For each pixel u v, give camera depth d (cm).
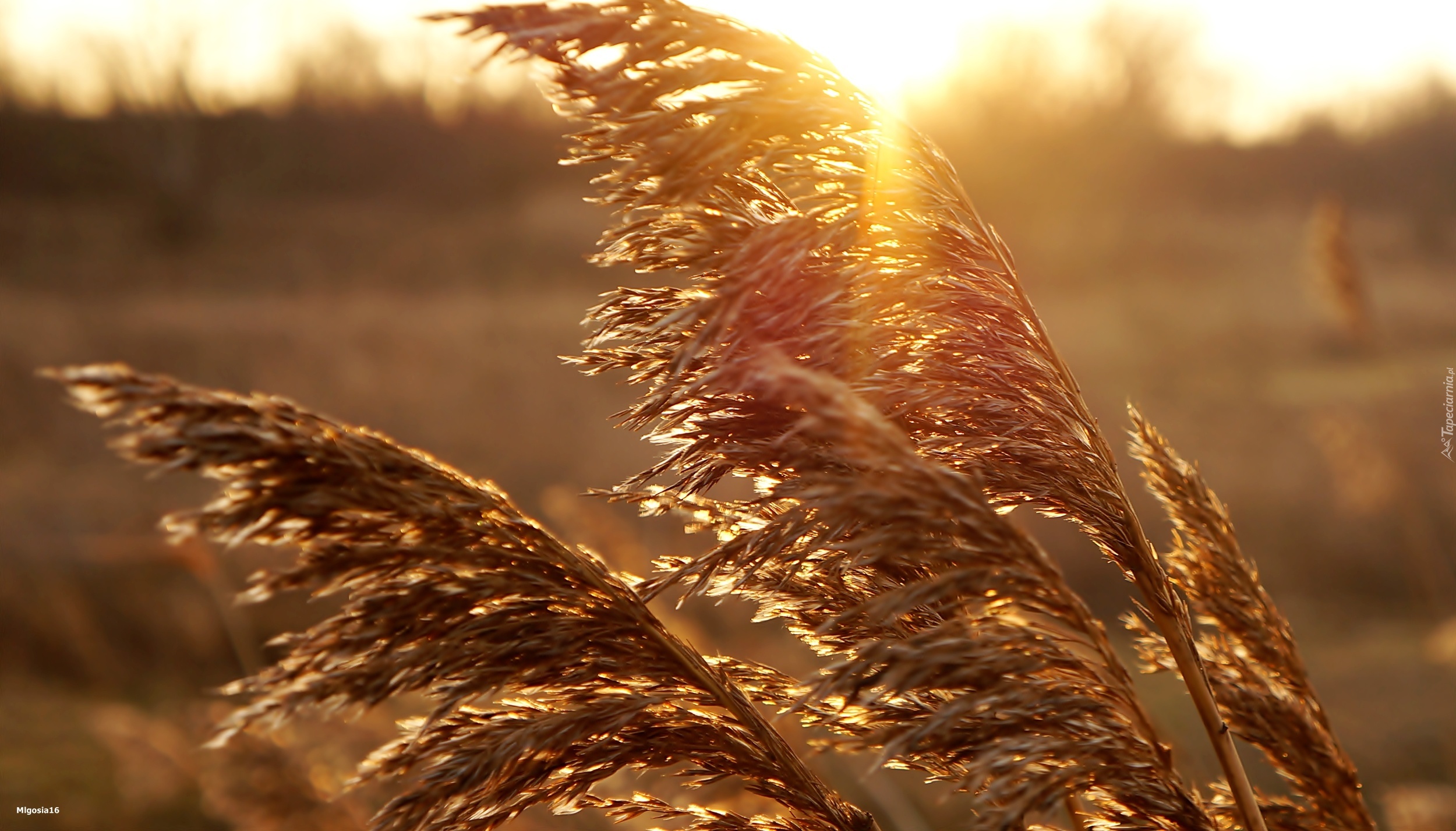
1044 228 3091
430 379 1507
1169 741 141
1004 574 94
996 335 111
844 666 95
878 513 92
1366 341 537
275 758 300
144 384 91
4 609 751
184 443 90
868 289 105
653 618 114
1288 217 3506
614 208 104
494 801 109
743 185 112
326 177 3744
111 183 3359
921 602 94
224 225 3259
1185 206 3503
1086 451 112
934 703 117
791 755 117
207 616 746
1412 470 793
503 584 105
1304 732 143
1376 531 841
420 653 101
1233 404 1404
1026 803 93
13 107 3503
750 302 104
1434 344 1805
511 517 108
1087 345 1898
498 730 109
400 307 2372
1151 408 1381
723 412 107
